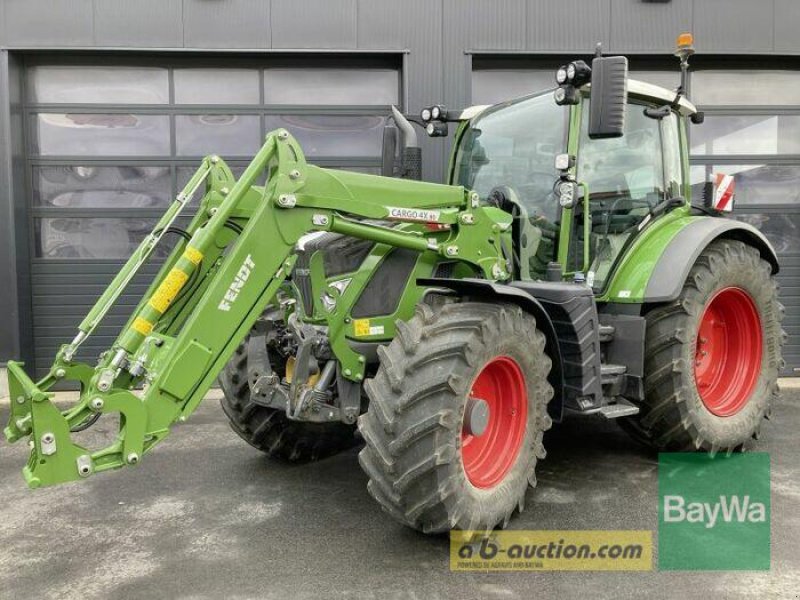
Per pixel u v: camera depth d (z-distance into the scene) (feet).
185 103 21.24
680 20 20.98
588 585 8.32
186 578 8.64
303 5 20.31
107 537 9.98
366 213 9.91
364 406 11.12
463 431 9.14
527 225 12.46
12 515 10.90
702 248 12.40
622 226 13.09
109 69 20.93
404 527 10.17
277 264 9.17
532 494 11.38
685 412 12.23
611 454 13.56
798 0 21.03
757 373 13.74
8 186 19.92
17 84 20.39
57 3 19.80
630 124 13.17
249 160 21.52
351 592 8.19
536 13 20.72
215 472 12.91
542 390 10.19
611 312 12.75
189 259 8.52
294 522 10.41
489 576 8.58
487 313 9.37
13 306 20.01
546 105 12.37
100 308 9.67
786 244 22.41
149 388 8.21
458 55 20.71
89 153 21.08
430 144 20.92
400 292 10.77
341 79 21.56
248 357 11.10
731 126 22.15
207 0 20.10
